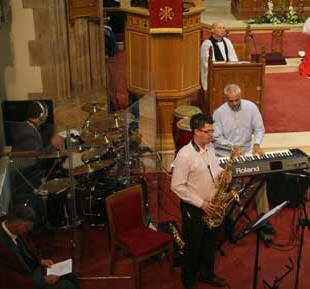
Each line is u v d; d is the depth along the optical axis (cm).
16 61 754
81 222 564
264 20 1283
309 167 545
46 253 533
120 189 568
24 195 525
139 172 591
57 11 755
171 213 609
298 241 560
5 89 769
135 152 585
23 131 559
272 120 807
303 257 536
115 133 563
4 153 526
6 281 384
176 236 529
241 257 538
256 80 701
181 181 462
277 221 591
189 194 462
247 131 584
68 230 558
